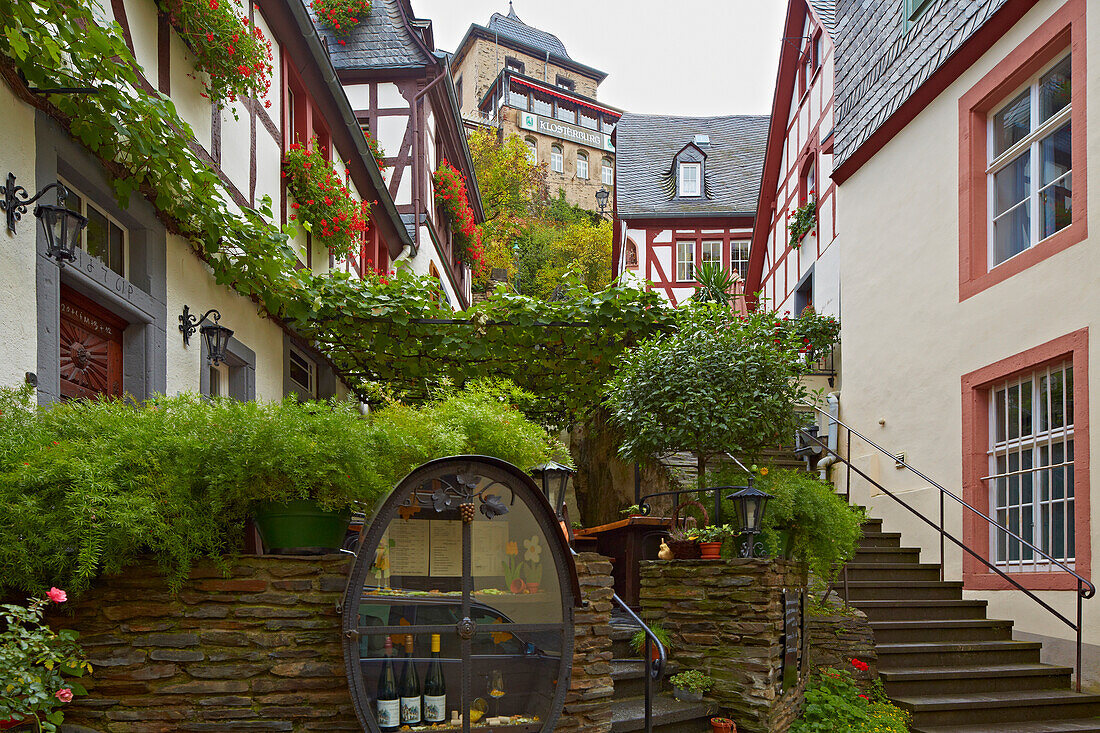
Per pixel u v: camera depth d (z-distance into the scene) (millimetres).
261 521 3246
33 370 3912
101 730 2936
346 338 7773
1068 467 6773
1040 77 7363
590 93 58906
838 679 6055
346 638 2984
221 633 3049
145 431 3191
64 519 2863
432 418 3684
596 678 3781
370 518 3152
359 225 9008
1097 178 6453
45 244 4023
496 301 7840
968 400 7887
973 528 7695
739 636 4965
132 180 4770
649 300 7820
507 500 3355
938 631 6914
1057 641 6660
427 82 14242
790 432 6758
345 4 14047
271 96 7496
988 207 7992
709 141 25266
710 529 5469
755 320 6953
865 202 9969
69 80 4117
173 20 5430
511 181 37125
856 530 6168
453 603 3217
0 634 2781
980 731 5738
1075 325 6621
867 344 9766
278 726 3041
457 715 3182
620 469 9414
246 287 6238
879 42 9883
